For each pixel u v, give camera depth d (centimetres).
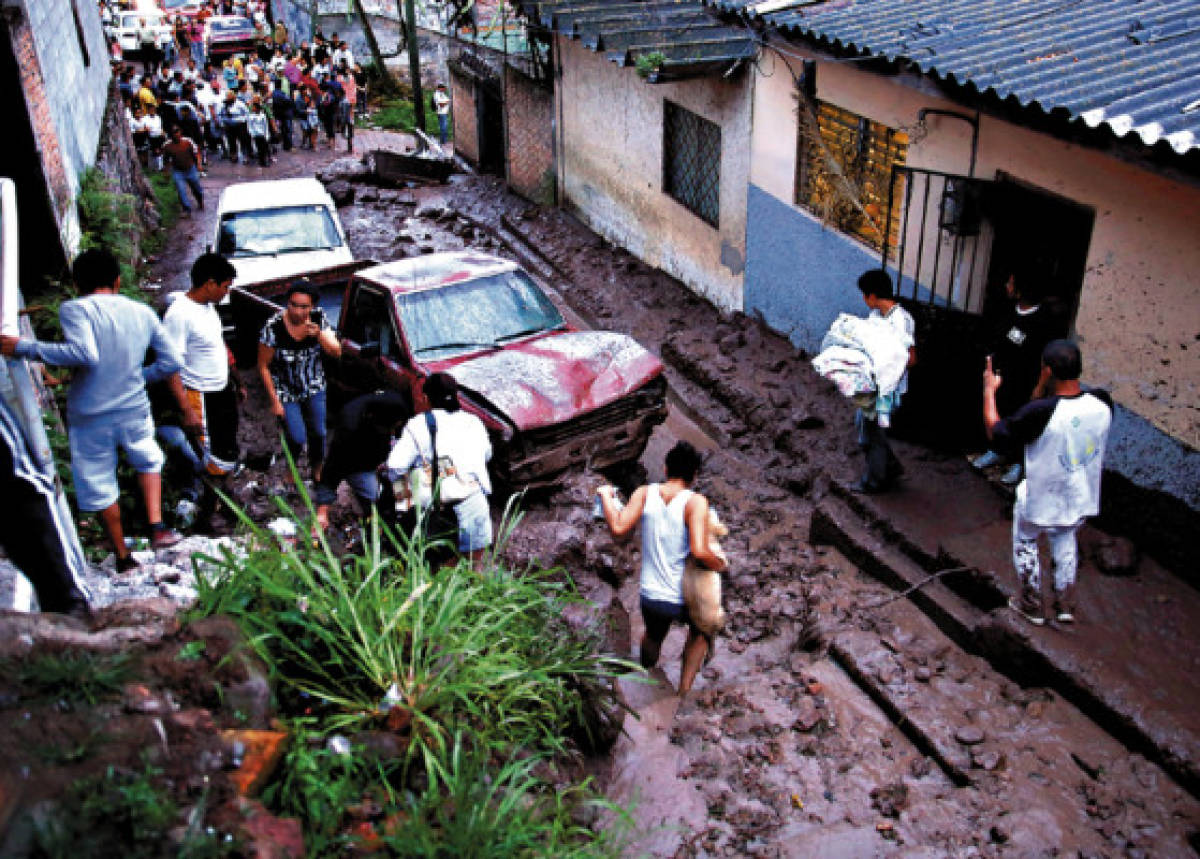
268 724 371
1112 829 467
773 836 483
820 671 609
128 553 595
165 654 371
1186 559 638
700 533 543
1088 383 705
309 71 2391
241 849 300
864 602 678
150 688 353
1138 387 666
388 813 366
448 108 2345
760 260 1135
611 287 1348
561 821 407
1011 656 582
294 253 1224
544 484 789
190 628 386
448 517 618
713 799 508
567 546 721
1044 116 640
